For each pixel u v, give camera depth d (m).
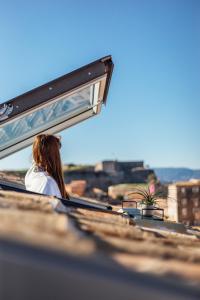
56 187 4.35
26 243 1.23
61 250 1.24
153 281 1.21
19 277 1.16
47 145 4.52
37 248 1.21
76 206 3.61
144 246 1.73
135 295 1.18
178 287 1.21
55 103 4.75
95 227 2.18
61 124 5.82
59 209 2.58
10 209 1.91
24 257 1.17
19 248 1.20
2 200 2.28
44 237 1.34
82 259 1.22
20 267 1.16
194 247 2.21
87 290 1.17
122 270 1.22
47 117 5.23
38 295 1.16
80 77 4.54
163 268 1.42
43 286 1.16
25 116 4.63
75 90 4.51
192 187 30.44
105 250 1.58
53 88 4.52
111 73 4.66
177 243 2.26
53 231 1.46
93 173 101.88
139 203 5.19
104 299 1.17
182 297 1.18
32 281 1.16
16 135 5.47
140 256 1.58
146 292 1.18
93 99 5.34
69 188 53.44
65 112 5.42
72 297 1.17
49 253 1.21
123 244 1.71
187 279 1.35
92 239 1.70
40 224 1.52
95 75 4.56
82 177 102.75
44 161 4.48
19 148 5.98
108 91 5.18
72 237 1.42
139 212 5.02
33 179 4.37
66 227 1.54
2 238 1.23
